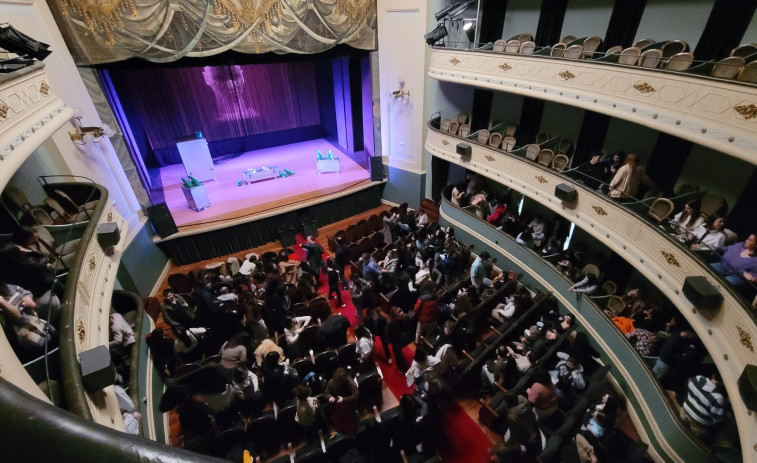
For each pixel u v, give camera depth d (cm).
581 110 965
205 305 767
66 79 857
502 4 1085
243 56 1139
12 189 575
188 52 1006
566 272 912
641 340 741
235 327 768
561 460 577
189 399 568
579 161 992
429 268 991
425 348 793
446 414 678
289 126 1850
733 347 509
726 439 541
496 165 1050
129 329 667
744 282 540
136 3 904
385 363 823
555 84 830
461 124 1225
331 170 1536
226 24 1023
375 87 1355
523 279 1021
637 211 731
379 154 1475
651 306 804
